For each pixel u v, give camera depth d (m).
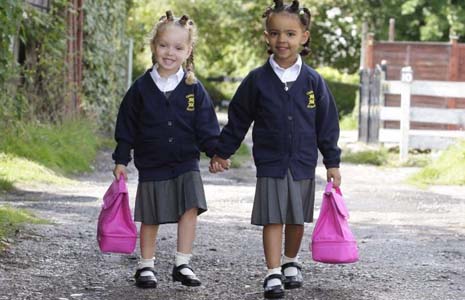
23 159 12.79
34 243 7.23
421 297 5.86
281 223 5.76
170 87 6.05
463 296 5.91
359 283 6.24
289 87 5.85
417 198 12.09
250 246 7.73
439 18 30.16
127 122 6.12
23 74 15.34
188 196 5.99
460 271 6.74
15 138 13.13
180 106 6.04
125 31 23.95
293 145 5.82
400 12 31.23
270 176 5.79
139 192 6.09
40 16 15.29
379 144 20.22
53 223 8.38
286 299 5.72
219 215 9.83
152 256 6.05
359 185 13.84
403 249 7.72
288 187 5.80
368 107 20.94
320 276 6.47
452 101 22.31
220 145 6.01
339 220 5.87
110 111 20.73
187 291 5.91
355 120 30.30
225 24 37.06
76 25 18.11
